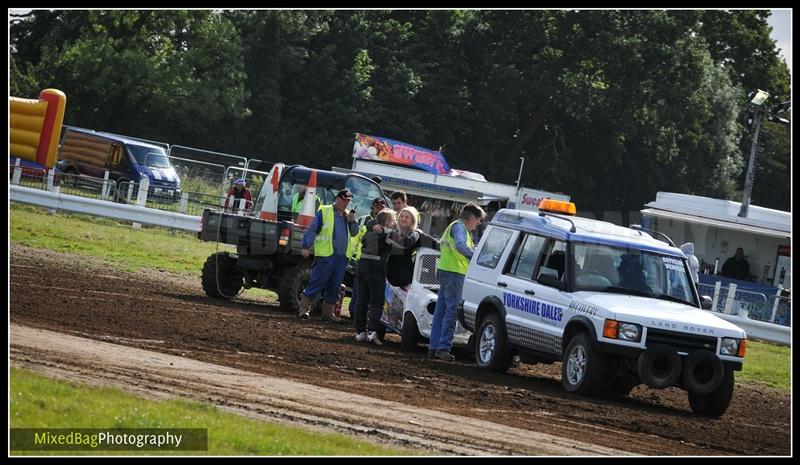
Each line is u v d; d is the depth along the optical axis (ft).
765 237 465.06
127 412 101.81
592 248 176.65
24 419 94.79
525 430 129.39
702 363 161.38
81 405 101.60
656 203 484.74
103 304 198.39
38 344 138.00
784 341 321.32
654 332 161.89
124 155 478.18
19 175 383.24
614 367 165.68
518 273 184.85
